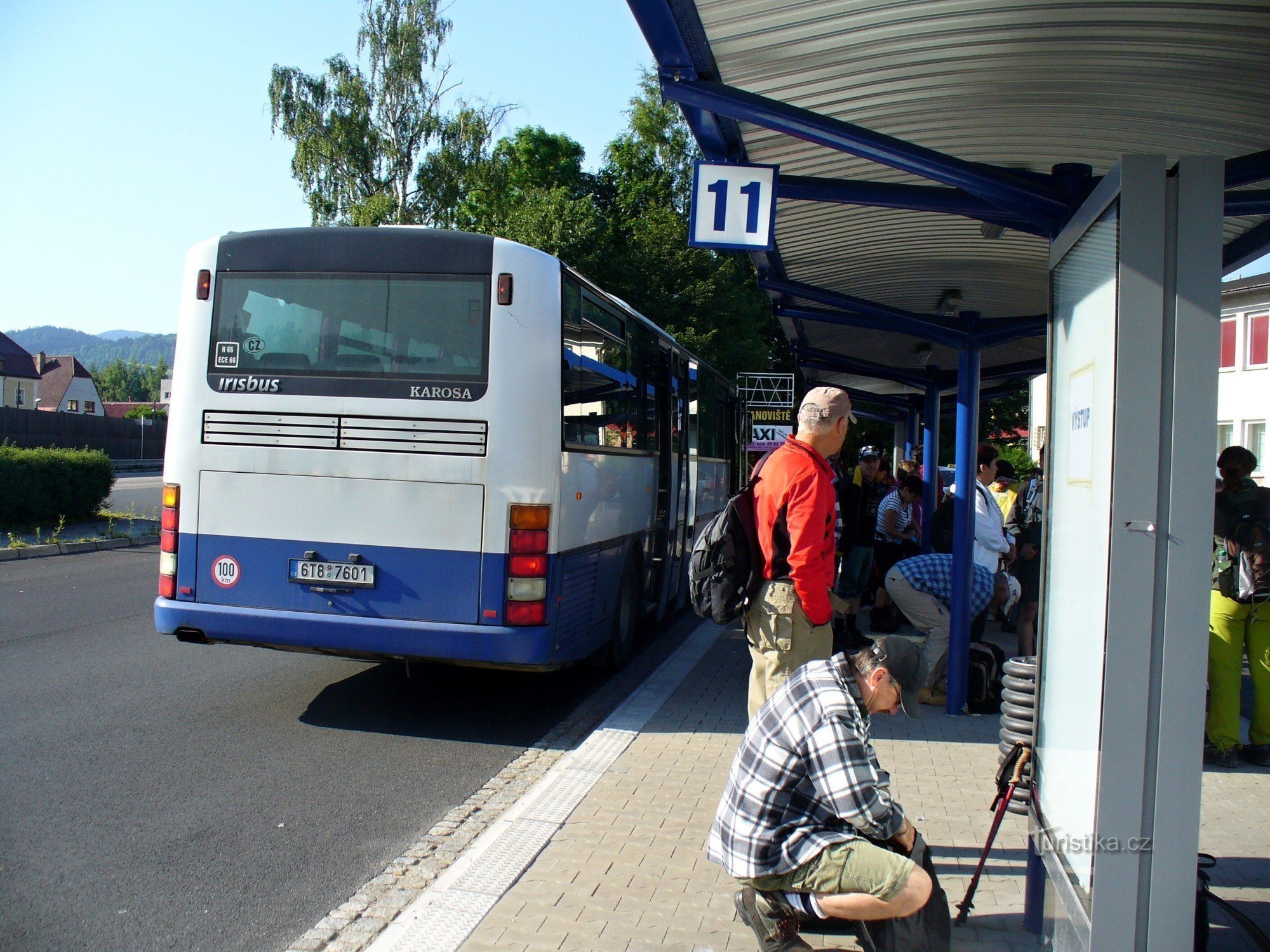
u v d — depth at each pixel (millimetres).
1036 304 9344
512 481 7016
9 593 13195
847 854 3525
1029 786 4188
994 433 41500
